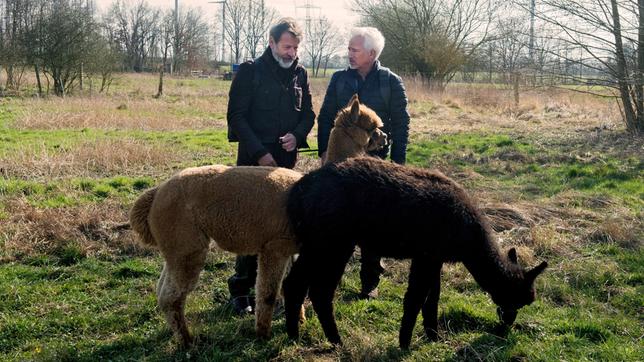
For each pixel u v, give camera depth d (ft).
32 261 19.07
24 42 86.74
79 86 94.48
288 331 14.16
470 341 14.32
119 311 15.84
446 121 57.52
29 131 47.39
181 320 13.70
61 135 45.27
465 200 13.14
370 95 17.15
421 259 13.20
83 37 87.97
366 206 12.75
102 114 57.52
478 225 13.00
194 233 13.12
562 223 23.24
